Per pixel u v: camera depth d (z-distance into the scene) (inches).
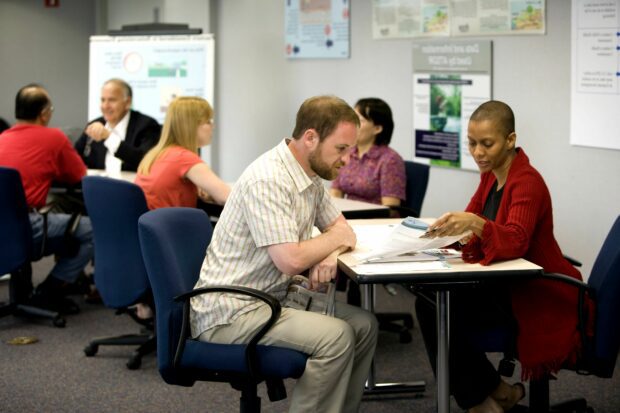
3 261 147.6
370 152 155.9
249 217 87.7
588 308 93.5
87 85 328.2
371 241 101.8
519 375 130.1
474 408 100.9
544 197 95.9
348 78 213.5
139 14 306.2
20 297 160.7
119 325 159.5
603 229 144.7
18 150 158.1
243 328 86.7
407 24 189.5
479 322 98.1
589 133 145.2
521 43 159.6
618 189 140.7
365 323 94.5
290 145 91.4
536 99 157.2
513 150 100.0
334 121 88.0
